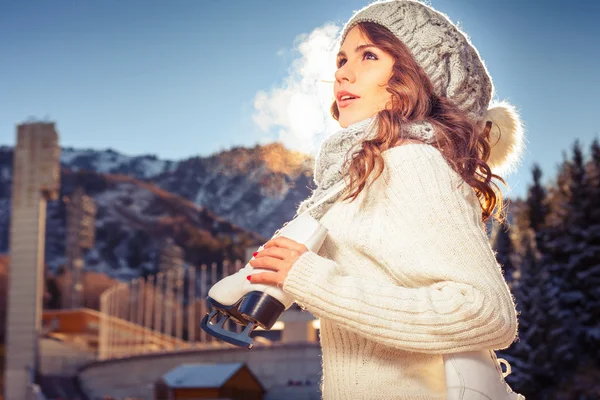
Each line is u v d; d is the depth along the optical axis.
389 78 1.32
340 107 1.39
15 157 35.75
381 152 1.21
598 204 21.06
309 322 20.59
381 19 1.33
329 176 1.29
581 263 19.92
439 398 1.15
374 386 1.16
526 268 15.91
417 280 1.12
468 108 1.34
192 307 44.91
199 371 20.39
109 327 43.25
